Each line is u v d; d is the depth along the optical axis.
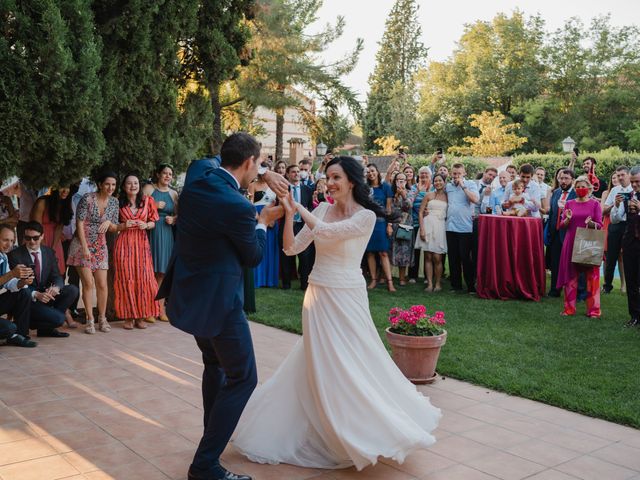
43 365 5.27
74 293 6.49
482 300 8.28
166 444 3.66
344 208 3.55
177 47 6.79
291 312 7.50
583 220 7.26
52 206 6.91
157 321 7.14
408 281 9.79
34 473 3.24
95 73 5.58
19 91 5.17
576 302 8.28
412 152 43.56
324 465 3.39
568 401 4.45
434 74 49.41
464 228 8.75
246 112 22.25
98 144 5.70
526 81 44.16
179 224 3.10
